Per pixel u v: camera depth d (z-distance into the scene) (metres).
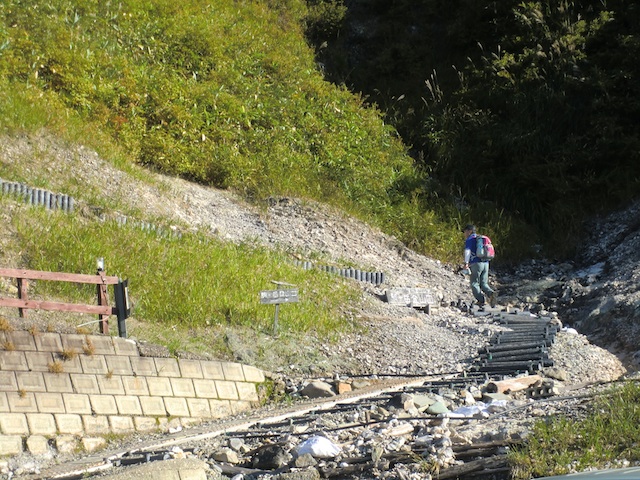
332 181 34.72
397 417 14.80
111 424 15.59
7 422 14.38
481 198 37.41
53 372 15.23
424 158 39.41
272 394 18.59
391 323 23.86
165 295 20.55
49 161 25.75
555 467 10.38
